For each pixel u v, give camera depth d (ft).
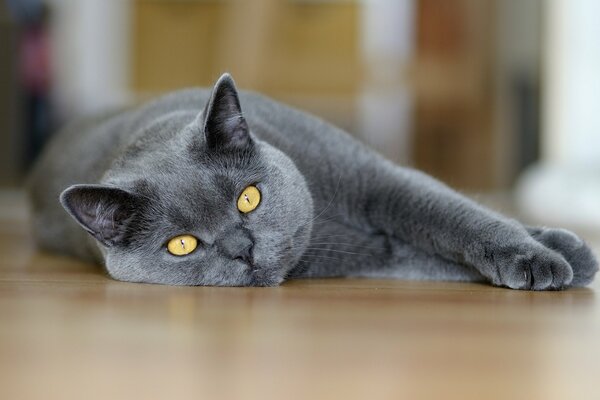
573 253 2.53
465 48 5.99
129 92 6.08
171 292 2.40
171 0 5.93
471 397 1.66
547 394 1.68
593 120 5.99
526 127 6.13
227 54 5.74
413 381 1.73
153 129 2.68
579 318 2.12
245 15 5.68
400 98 6.16
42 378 1.74
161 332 2.00
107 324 2.06
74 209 2.47
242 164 2.50
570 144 6.04
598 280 2.63
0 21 5.90
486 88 6.07
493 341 1.94
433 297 2.35
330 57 5.77
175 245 2.49
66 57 6.24
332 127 2.86
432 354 1.86
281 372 1.77
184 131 2.56
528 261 2.44
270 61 5.74
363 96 6.00
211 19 5.92
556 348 1.90
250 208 2.49
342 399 1.65
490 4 5.99
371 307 2.22
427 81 5.98
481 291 2.43
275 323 2.06
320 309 2.20
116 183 2.51
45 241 3.24
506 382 1.72
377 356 1.85
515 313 2.16
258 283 2.51
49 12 6.19
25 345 1.91
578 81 5.98
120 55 6.21
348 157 2.75
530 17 6.08
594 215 4.49
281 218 2.52
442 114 6.08
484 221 2.54
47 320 2.09
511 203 5.11
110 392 1.68
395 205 2.67
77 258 3.05
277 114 2.84
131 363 1.81
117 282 2.55
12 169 6.13
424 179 2.74
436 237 2.60
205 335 1.98
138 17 5.99
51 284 2.51
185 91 2.99
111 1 6.22
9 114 6.06
